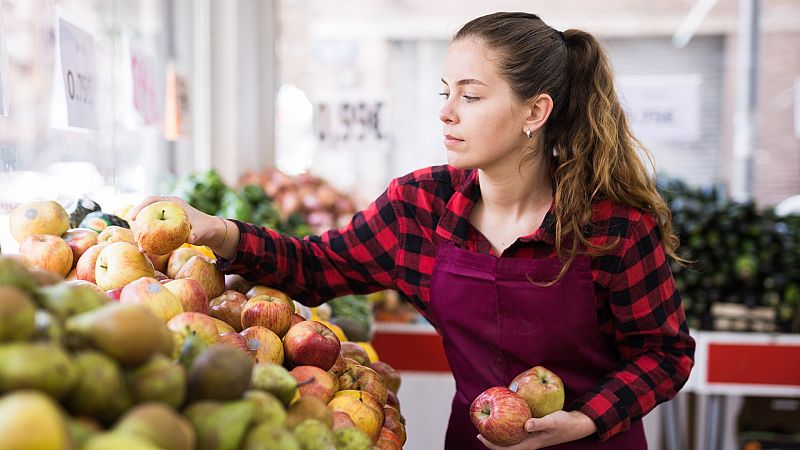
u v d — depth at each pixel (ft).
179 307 4.18
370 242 5.90
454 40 5.24
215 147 12.88
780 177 28.96
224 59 12.78
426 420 11.83
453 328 5.66
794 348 10.34
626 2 27.68
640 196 5.40
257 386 3.51
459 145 5.18
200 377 3.04
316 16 27.50
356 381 4.78
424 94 27.63
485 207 5.67
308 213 13.04
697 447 11.95
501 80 5.04
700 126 27.71
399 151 27.32
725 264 11.42
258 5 14.23
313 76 27.12
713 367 10.44
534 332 5.42
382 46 27.68
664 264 5.54
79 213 5.75
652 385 5.44
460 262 5.52
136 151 10.43
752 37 23.38
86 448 2.35
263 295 4.93
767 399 10.65
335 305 8.20
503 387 5.25
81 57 6.30
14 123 5.94
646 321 5.49
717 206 11.73
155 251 4.82
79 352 2.77
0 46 5.15
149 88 8.73
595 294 5.47
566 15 27.89
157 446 2.52
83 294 3.05
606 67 5.59
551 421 5.06
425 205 5.77
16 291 2.63
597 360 5.60
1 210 5.65
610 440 5.42
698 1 26.22
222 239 5.38
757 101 25.94
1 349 2.48
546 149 5.64
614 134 5.41
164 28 11.65
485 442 5.16
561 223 5.29
